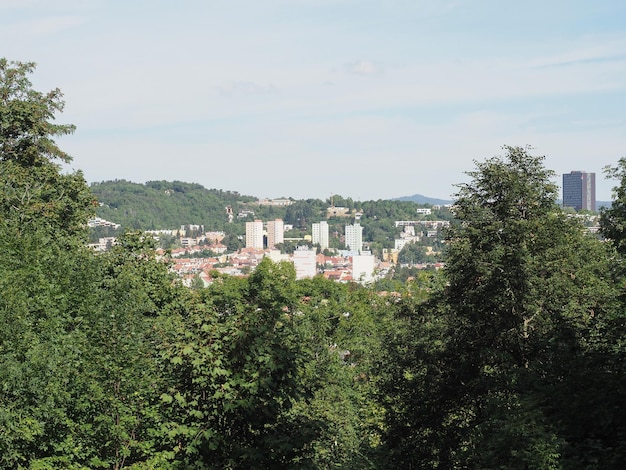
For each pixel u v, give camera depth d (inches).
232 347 470.9
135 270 1392.7
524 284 864.3
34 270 792.3
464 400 866.8
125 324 711.1
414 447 877.2
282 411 488.7
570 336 661.9
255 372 467.8
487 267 886.4
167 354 476.7
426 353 916.6
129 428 655.1
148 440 647.1
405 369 950.4
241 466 461.7
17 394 593.6
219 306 510.3
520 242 910.4
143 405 645.3
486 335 873.5
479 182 952.3
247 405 458.6
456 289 936.3
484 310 893.8
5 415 573.6
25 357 631.2
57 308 749.9
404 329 1012.5
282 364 470.0
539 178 950.4
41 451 661.3
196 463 462.9
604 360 597.9
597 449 506.6
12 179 1243.2
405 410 928.9
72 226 1393.9
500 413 614.2
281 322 510.9
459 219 957.2
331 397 1494.8
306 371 535.5
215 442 461.7
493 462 537.3
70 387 640.4
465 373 866.8
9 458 601.3
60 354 654.5
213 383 466.3
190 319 494.0
